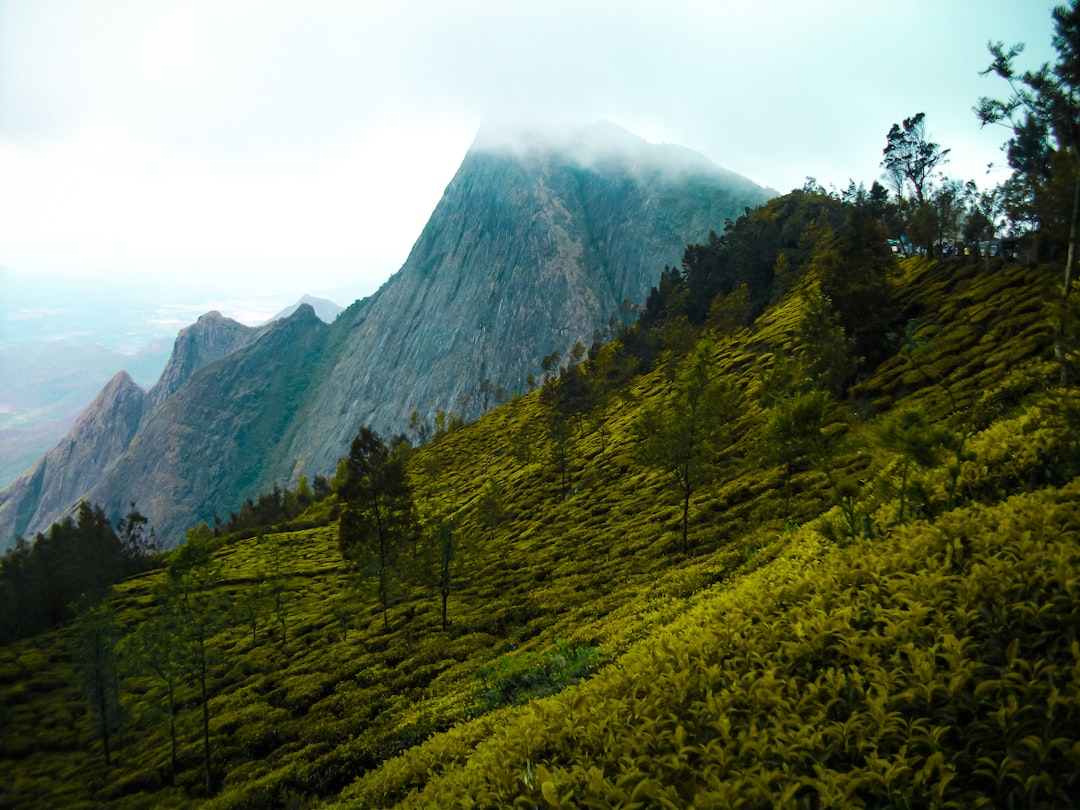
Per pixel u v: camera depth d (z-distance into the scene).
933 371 49.12
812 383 49.47
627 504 56.44
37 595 67.75
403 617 47.38
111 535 104.75
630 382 114.75
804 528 25.34
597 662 20.19
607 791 7.93
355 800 17.77
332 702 34.12
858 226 72.44
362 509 45.88
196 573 52.19
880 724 7.74
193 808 25.97
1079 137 35.47
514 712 17.55
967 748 7.15
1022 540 10.29
